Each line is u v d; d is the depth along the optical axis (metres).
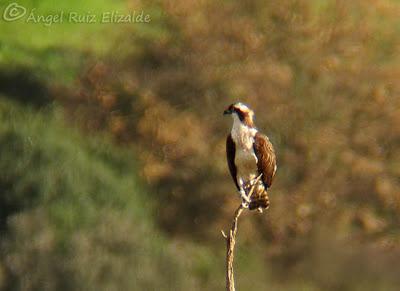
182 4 34.50
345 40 34.06
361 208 32.22
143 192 31.02
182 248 28.30
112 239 26.48
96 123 33.09
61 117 32.94
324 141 32.50
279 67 32.72
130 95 33.28
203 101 33.03
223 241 31.16
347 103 33.28
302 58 33.41
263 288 28.44
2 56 38.25
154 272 26.23
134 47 35.06
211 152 32.16
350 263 29.17
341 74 33.41
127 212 28.73
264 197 13.66
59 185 28.19
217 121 32.84
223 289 27.55
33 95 35.50
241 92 32.66
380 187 32.38
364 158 32.88
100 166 30.19
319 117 32.94
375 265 28.88
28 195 27.86
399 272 29.09
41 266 25.47
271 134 32.66
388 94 33.56
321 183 32.19
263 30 33.97
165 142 32.22
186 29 34.31
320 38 33.97
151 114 32.56
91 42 38.31
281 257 29.84
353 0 34.56
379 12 34.78
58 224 26.84
